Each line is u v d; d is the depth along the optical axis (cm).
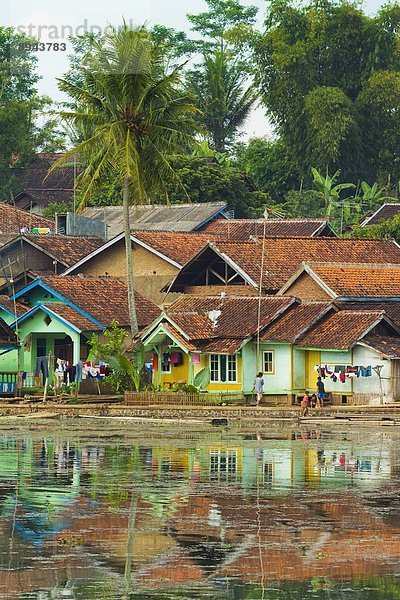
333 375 8381
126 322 9531
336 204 14875
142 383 8800
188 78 17512
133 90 8788
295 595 3741
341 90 16050
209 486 5316
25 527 4503
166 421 7750
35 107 15650
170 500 4994
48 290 9625
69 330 9262
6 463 5941
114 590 3781
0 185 15325
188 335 8625
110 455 6228
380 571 3969
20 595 3734
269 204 14425
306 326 8506
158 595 3741
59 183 15700
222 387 8650
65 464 5916
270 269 9556
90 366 8988
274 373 8575
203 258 9750
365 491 5212
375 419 7644
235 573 3947
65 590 3778
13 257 10906
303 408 7819
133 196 9106
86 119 8938
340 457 6162
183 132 9075
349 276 9131
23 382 9281
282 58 16050
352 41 16325
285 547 4247
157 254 10194
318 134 15662
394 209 14362
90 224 11762
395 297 9050
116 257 10500
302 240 9988
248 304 8950
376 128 16150
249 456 6200
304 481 5444
